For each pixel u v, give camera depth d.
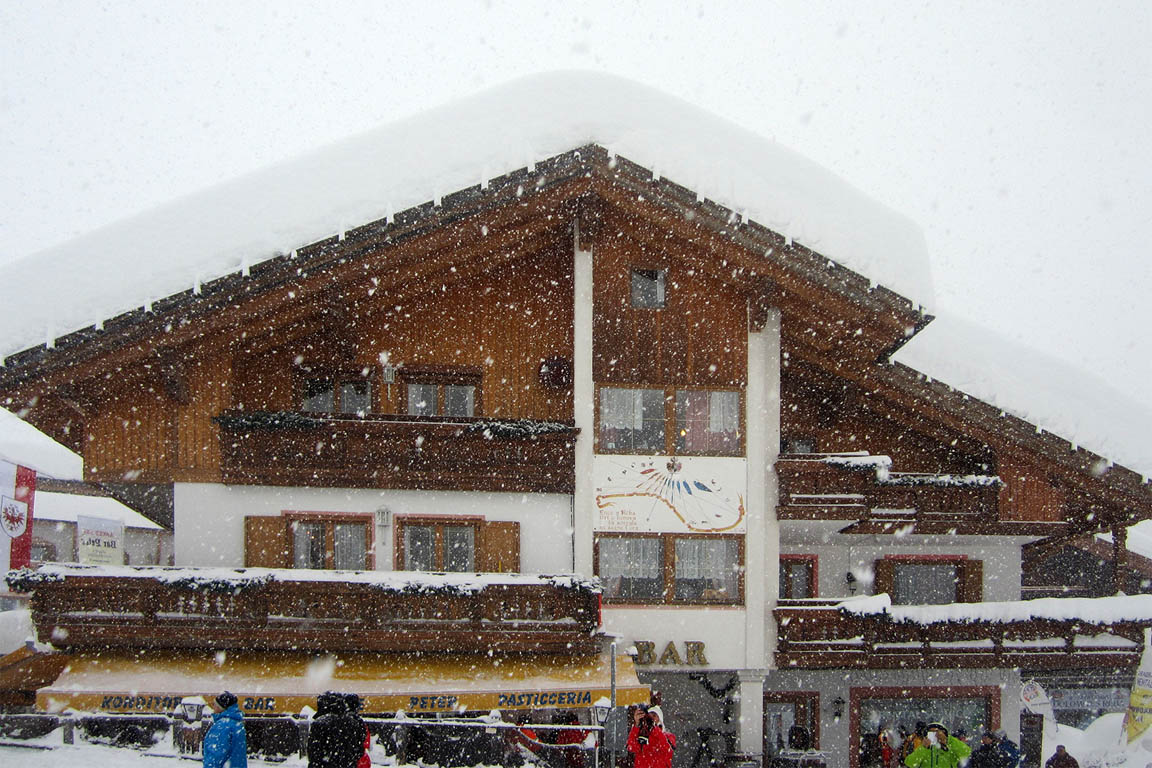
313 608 18.91
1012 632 24.12
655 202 20.73
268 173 20.81
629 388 21.61
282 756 16.59
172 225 19.97
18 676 18.22
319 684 17.67
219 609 18.77
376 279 20.56
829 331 22.31
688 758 23.64
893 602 25.69
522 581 19.27
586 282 21.59
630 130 20.77
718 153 21.53
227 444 20.20
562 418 21.89
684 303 21.81
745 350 21.84
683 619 21.31
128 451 20.03
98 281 19.27
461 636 18.97
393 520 20.78
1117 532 24.94
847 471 22.16
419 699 17.42
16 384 18.97
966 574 25.81
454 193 19.86
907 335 21.78
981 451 24.92
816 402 25.61
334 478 20.47
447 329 21.95
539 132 20.48
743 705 21.36
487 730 16.91
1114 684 35.16
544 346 22.09
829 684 25.12
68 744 16.22
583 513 21.11
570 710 20.38
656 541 21.45
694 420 21.77
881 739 24.12
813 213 21.48
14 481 19.94
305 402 21.83
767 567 22.16
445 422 20.80
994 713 25.27
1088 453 24.05
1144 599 24.62
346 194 19.94
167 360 19.64
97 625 18.45
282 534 20.36
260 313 19.81
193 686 17.38
